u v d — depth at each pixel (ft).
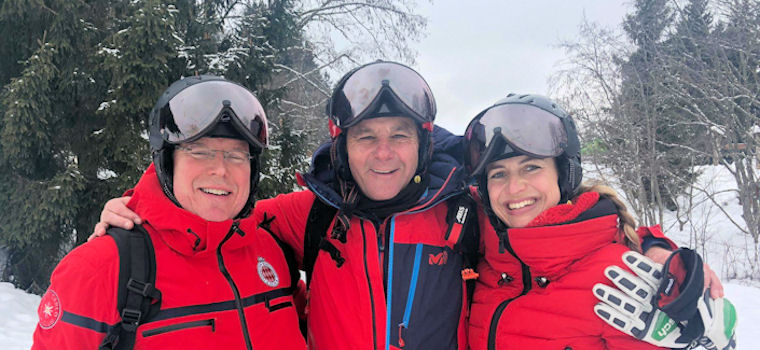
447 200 5.97
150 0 22.88
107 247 4.21
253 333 4.60
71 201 23.25
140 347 4.13
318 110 47.55
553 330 4.86
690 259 4.34
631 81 47.37
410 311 5.11
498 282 5.53
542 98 5.51
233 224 4.73
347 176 5.82
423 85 5.71
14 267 25.64
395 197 5.49
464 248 5.64
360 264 5.28
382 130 5.48
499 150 5.20
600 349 4.77
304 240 5.81
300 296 6.24
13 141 21.81
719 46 43.78
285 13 31.83
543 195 5.24
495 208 5.41
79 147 24.95
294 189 28.91
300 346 5.04
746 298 22.30
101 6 24.84
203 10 29.86
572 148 5.26
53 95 23.70
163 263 4.34
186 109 4.50
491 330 5.22
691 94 47.91
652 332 4.42
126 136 23.58
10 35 23.35
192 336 4.24
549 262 5.00
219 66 25.89
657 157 46.32
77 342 4.00
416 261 5.32
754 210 43.80
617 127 46.03
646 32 47.50
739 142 48.06
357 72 5.74
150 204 4.41
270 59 29.04
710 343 4.48
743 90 44.24
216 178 4.55
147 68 22.63
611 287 4.71
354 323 5.11
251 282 4.84
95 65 23.43
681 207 55.88
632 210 48.85
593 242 4.98
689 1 45.50
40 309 4.18
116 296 4.09
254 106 4.89
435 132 6.58
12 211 23.00
